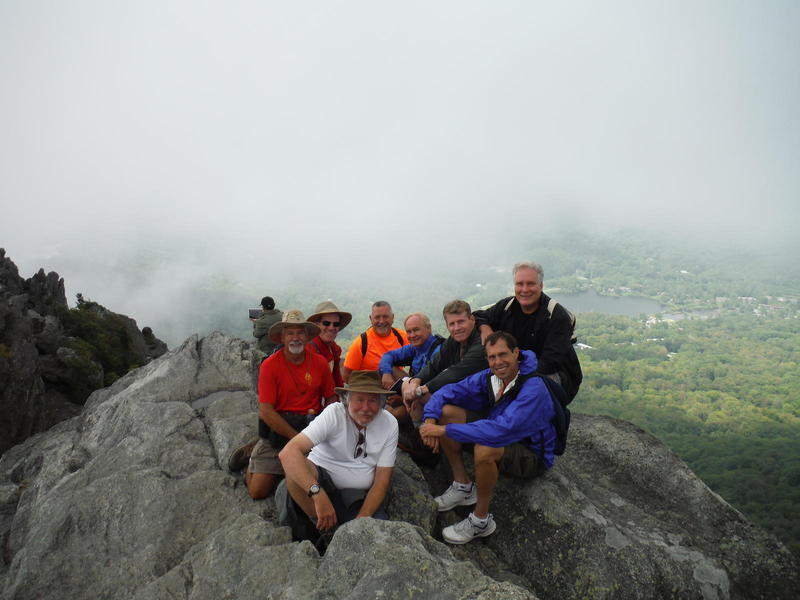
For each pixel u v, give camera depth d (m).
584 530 4.07
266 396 4.27
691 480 4.88
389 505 4.15
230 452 4.83
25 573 3.57
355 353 6.30
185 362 6.91
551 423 4.33
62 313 22.48
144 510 4.04
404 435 5.07
